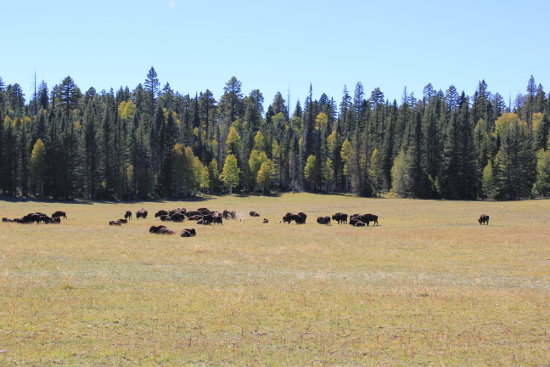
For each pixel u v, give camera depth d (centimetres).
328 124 16675
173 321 1457
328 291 1891
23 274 2072
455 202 9850
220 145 14025
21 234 3512
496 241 3594
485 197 11238
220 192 12912
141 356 1179
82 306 1585
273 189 13650
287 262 2608
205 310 1577
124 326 1402
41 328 1357
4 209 7106
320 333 1386
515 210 7312
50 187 9994
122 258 2578
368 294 1852
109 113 12375
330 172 13325
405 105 15125
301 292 1859
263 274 2245
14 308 1526
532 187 11144
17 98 18000
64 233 3662
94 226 4341
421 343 1327
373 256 2864
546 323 1521
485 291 1950
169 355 1190
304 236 3838
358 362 1181
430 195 11762
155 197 11412
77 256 2589
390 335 1387
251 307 1620
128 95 19962
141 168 11550
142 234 3738
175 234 3806
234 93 18638
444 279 2216
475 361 1207
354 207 8481
